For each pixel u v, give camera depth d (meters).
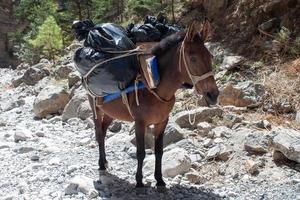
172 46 3.47
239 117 4.91
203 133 4.72
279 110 5.11
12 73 10.12
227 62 5.90
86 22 4.07
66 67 7.62
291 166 4.07
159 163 3.78
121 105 3.78
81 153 4.79
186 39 3.29
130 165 4.39
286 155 4.00
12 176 4.25
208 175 4.09
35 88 7.67
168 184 3.91
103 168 4.23
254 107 5.21
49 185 4.00
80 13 10.02
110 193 3.77
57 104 6.43
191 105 5.41
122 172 4.22
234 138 4.57
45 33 8.90
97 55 3.67
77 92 6.39
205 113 4.97
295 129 4.69
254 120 4.93
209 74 3.26
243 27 6.35
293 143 4.03
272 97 5.23
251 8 6.38
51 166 4.42
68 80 7.03
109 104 3.88
